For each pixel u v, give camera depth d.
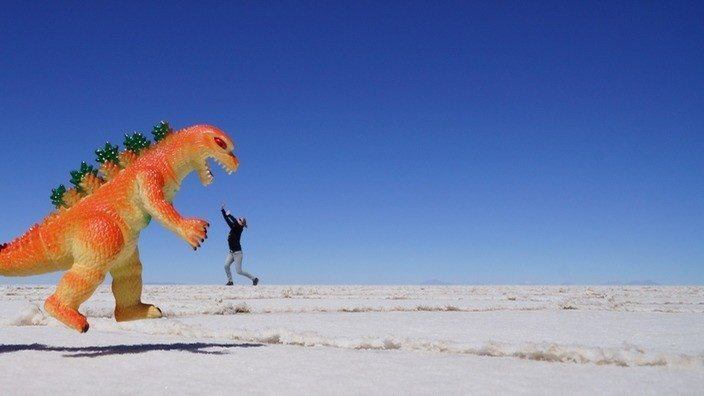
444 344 6.15
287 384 4.30
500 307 13.13
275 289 20.86
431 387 4.23
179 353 5.71
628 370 5.00
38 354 5.66
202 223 5.83
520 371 4.89
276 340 6.86
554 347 5.62
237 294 17.75
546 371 4.90
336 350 6.08
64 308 5.70
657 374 4.81
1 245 6.16
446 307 12.67
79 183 6.07
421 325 9.05
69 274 5.77
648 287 27.34
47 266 6.06
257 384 4.29
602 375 4.75
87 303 13.14
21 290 20.41
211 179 6.47
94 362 5.21
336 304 13.58
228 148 6.36
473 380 4.49
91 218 5.85
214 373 4.71
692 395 4.09
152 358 5.42
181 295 17.06
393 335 7.55
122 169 6.15
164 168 6.17
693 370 5.02
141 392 4.02
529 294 19.56
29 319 9.00
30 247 6.00
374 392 4.06
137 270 6.36
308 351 5.95
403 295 18.48
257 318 10.32
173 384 4.28
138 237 6.14
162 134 6.33
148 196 5.93
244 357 5.50
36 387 4.17
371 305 13.26
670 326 9.09
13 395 3.91
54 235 5.92
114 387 4.18
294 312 11.82
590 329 8.58
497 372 4.83
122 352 5.77
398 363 5.23
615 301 15.48
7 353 5.73
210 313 11.31
